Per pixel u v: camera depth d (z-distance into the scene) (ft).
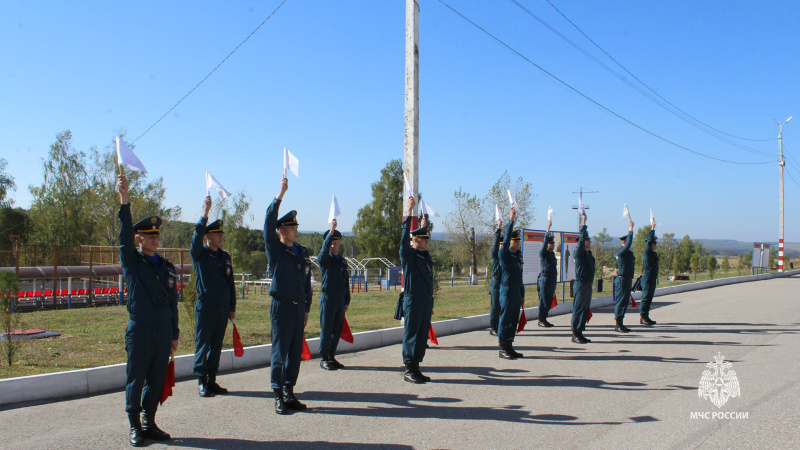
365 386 22.82
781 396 20.97
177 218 141.79
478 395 21.38
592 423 17.90
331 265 26.12
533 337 35.91
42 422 18.01
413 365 23.54
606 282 99.66
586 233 33.68
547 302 41.04
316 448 15.67
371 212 167.43
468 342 33.94
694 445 15.84
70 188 126.62
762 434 16.74
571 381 23.61
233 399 20.95
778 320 42.91
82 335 35.27
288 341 19.58
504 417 18.57
